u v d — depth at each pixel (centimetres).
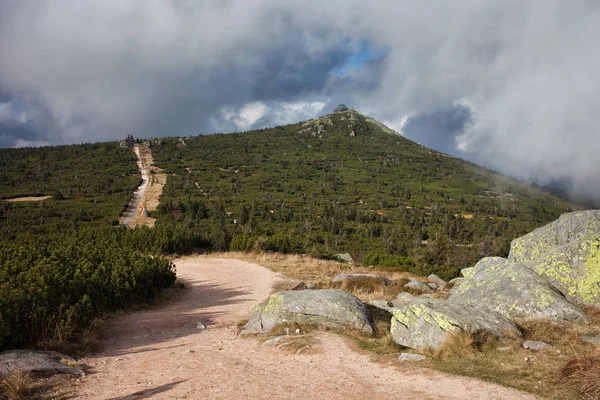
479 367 652
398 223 11875
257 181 17362
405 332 853
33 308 936
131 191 13125
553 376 584
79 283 1221
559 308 862
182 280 2155
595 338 734
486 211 15188
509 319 859
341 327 1002
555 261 1018
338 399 562
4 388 604
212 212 10869
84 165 17800
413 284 1805
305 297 1105
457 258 5291
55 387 641
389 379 645
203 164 19812
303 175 19488
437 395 555
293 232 9350
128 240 3394
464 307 886
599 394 499
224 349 942
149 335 1120
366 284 1802
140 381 689
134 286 1516
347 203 15062
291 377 682
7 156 18975
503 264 1140
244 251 3659
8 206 9969
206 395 598
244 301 1611
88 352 909
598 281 927
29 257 1639
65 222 8519
